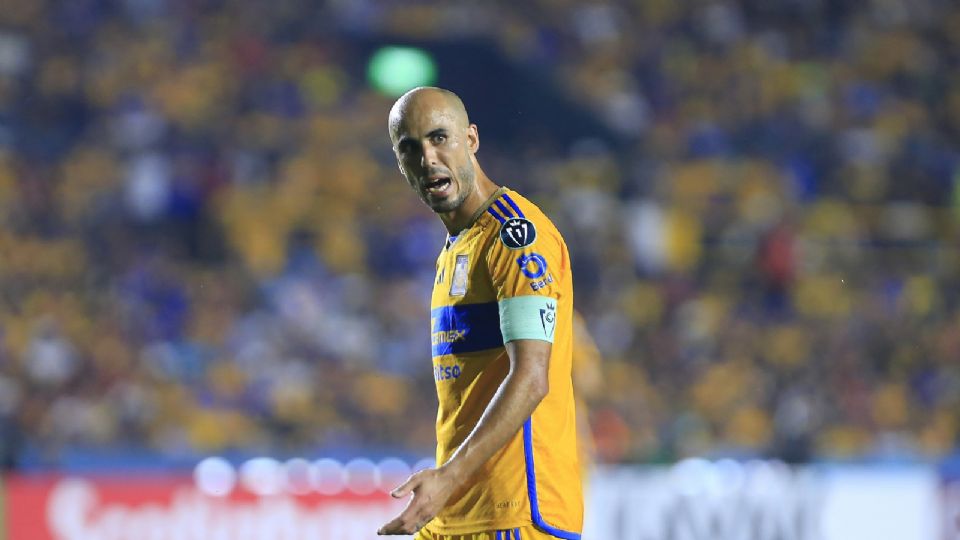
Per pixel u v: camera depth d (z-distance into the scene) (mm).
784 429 52344
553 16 82250
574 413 13047
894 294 60688
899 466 37469
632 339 55594
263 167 61719
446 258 13109
